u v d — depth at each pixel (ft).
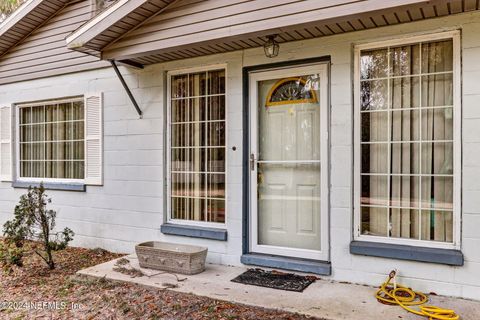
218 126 15.35
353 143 12.69
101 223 17.98
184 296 11.73
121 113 17.37
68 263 16.06
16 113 21.38
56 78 19.56
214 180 15.40
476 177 10.94
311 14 10.66
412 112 12.10
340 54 12.73
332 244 12.84
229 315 10.41
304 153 13.89
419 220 11.97
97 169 17.99
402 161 12.22
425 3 9.55
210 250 15.06
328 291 11.70
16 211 15.03
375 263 12.14
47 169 20.49
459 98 11.27
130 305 11.31
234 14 11.76
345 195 12.66
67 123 19.80
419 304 10.59
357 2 10.12
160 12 13.03
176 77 16.26
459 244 11.25
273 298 11.17
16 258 14.99
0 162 21.67
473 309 10.27
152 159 16.56
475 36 10.93
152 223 16.53
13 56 20.99
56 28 19.47
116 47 13.93
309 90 13.78
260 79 14.49
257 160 14.60
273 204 14.42
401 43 12.06
